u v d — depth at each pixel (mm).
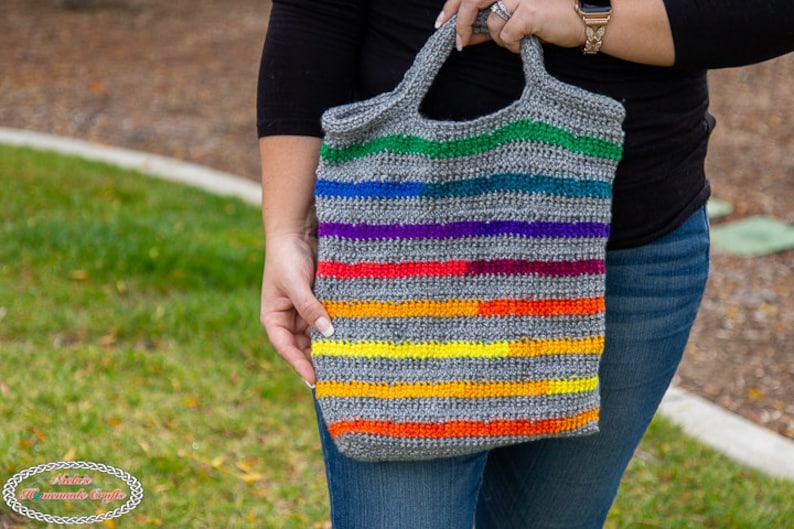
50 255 4527
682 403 3756
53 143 6812
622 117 1352
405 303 1381
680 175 1501
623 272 1520
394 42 1459
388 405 1392
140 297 4270
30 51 9859
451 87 1437
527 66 1345
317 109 1496
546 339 1391
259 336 3955
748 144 7637
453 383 1387
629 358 1571
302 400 3568
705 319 4707
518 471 1693
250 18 11922
